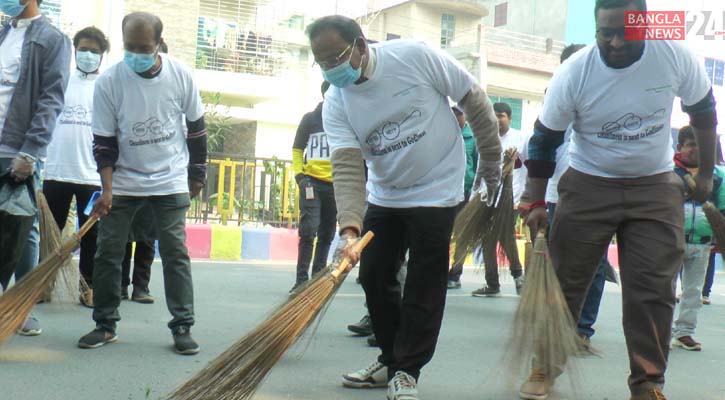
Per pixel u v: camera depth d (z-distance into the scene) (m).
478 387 4.08
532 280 3.52
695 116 3.61
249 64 17.92
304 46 20.42
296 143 6.89
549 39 26.06
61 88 4.57
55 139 5.93
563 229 3.72
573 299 3.74
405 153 3.46
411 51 3.40
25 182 4.48
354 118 3.48
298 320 3.06
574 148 3.74
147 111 4.46
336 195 3.50
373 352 4.80
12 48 4.51
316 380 4.07
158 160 4.56
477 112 3.53
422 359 3.56
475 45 23.86
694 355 5.41
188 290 4.57
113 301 4.68
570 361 3.59
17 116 4.46
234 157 11.16
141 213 5.66
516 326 3.52
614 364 4.87
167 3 16.61
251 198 11.30
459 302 7.35
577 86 3.53
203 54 17.41
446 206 3.54
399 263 3.78
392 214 3.64
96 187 6.02
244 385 2.98
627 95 3.46
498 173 3.73
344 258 3.24
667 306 3.50
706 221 5.48
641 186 3.58
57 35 4.61
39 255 4.98
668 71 3.41
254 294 7.04
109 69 4.47
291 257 11.04
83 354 4.40
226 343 4.86
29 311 3.99
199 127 4.72
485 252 5.41
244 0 18.12
